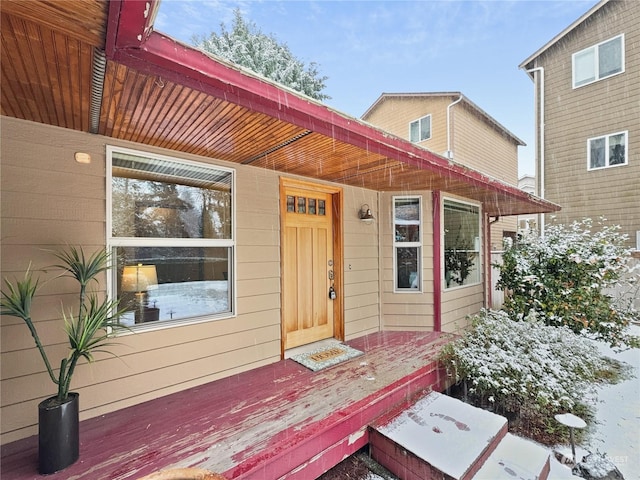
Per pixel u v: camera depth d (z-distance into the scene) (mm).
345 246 4238
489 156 11359
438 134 10133
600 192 8336
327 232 4168
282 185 3502
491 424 2424
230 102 1727
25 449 1912
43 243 2123
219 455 1821
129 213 2490
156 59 1339
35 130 2096
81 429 2104
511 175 12688
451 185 4273
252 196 3236
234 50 11797
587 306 4715
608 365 4145
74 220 2234
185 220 2799
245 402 2447
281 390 2652
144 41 1229
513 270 5512
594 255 4773
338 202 4180
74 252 2039
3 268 1996
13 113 1942
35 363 2078
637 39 7727
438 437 2258
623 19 7914
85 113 1937
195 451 1858
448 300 4906
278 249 3447
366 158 2912
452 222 5074
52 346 2137
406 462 2131
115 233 2418
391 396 2639
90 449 1888
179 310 2746
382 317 4734
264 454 1831
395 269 4750
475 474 2008
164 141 2449
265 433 2033
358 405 2393
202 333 2838
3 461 1799
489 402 3148
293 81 13000
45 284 2121
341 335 4137
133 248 2512
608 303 4848
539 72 9445
